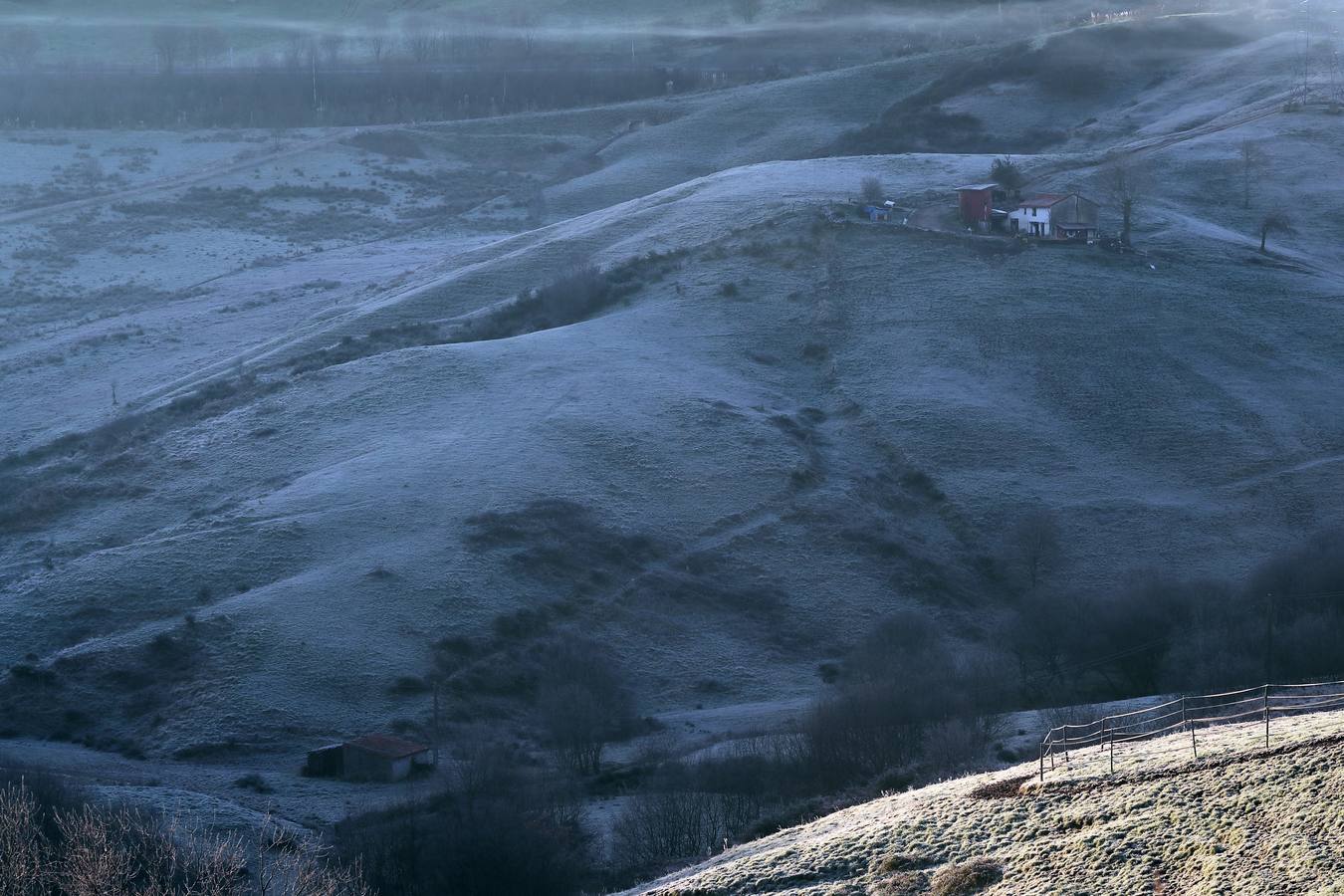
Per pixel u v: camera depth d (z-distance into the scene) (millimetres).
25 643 94125
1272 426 121062
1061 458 117562
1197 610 87312
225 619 91750
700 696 90125
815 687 90688
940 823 38188
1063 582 102562
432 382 126750
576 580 99688
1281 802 33438
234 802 67375
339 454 117062
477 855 51156
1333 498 111062
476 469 110438
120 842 44938
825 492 111562
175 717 84000
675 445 115500
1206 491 113750
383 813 62031
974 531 108812
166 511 113250
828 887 36250
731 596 100188
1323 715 41281
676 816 55469
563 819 59094
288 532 102875
